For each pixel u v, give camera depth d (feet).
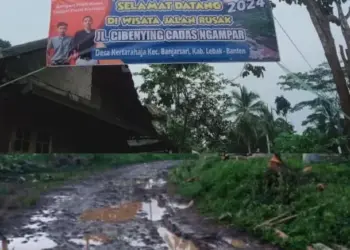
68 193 30.55
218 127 130.21
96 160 57.21
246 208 21.68
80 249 16.20
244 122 124.16
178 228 19.52
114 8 27.17
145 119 83.51
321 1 31.35
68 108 56.85
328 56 29.96
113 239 17.79
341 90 29.32
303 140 39.19
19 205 24.61
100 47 26.66
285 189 22.16
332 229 17.04
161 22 27.09
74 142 63.31
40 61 47.37
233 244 16.90
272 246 16.56
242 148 125.70
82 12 27.07
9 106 47.96
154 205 26.17
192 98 127.95
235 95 131.34
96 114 59.31
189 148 126.52
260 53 26.94
